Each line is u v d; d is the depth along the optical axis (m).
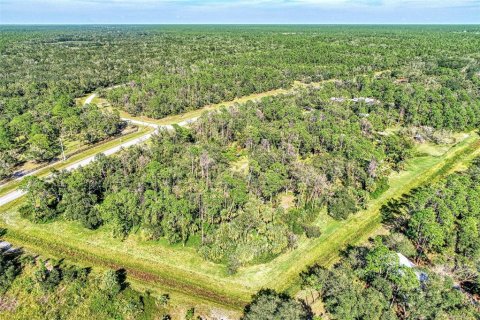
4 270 53.72
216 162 85.25
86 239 62.84
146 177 72.50
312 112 112.69
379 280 48.50
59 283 52.88
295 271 56.75
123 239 62.69
